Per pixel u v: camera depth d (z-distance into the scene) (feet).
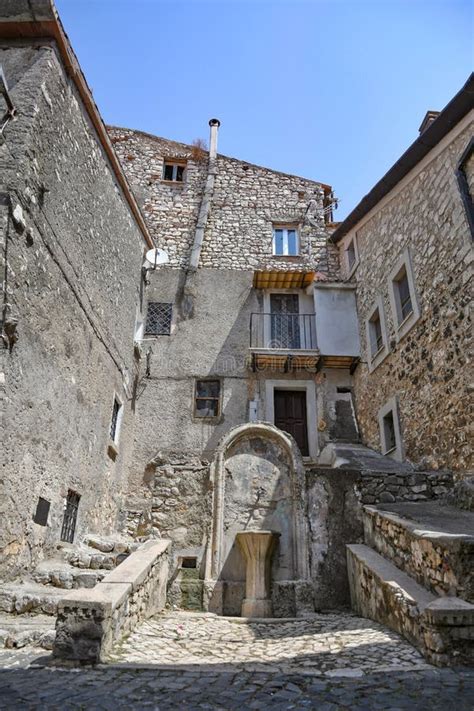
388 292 33.55
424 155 29.84
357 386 37.65
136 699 10.00
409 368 29.71
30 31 21.83
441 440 25.76
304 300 40.96
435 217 28.19
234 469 24.76
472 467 22.89
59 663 12.27
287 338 39.73
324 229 45.27
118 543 23.91
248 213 45.16
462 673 11.34
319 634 15.96
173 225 43.91
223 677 11.53
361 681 11.01
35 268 19.65
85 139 25.38
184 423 35.68
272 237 44.45
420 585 15.84
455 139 26.91
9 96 19.43
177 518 26.08
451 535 14.58
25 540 18.43
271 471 24.75
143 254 36.96
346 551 22.35
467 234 24.64
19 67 21.24
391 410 31.50
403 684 10.69
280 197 46.29
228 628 17.38
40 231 20.16
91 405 25.81
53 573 18.28
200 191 45.65
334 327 38.32
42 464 20.01
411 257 30.71
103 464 27.71
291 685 10.88
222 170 46.85
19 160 18.84
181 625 17.35
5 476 17.10
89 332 25.61
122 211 31.60
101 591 14.20
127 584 15.06
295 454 24.64
